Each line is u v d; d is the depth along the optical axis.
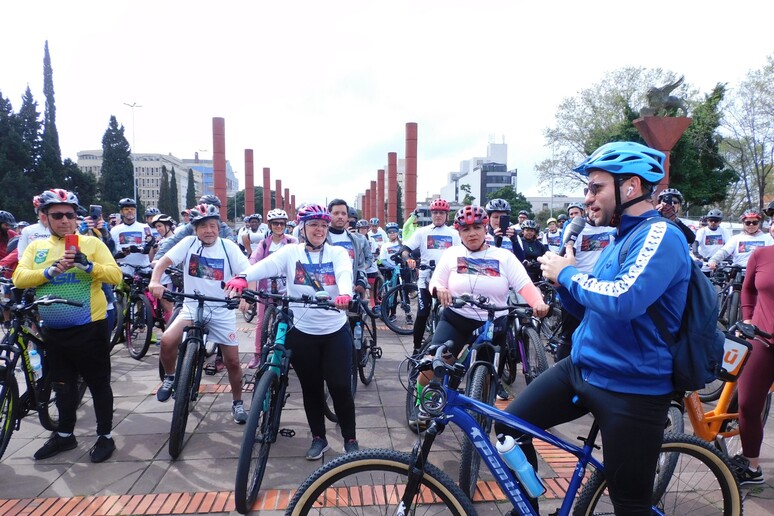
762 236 7.58
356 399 4.73
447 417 2.14
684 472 2.43
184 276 4.06
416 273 9.82
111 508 2.89
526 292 3.36
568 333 4.23
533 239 7.20
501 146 120.19
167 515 2.83
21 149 37.81
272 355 3.19
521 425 2.17
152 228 8.91
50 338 3.40
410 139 18.42
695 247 9.62
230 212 100.38
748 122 24.73
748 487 3.13
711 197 26.72
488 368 3.20
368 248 5.65
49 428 3.75
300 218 3.53
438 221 6.05
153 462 3.45
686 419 4.03
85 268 3.33
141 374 5.45
